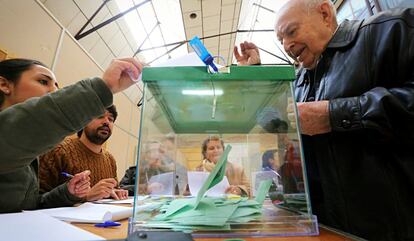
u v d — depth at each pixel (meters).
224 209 0.38
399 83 0.56
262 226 0.33
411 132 0.50
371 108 0.49
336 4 1.72
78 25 2.22
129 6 2.59
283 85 0.42
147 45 3.25
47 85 0.89
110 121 1.60
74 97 0.45
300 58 0.78
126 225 0.40
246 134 0.61
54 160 1.32
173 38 3.30
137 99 3.58
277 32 0.82
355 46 0.63
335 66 0.67
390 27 0.58
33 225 0.34
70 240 0.26
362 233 0.53
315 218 0.34
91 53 2.54
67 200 0.75
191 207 0.39
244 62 0.93
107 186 1.04
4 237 0.27
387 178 0.54
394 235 0.51
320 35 0.73
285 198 0.42
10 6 1.40
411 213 0.52
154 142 0.48
